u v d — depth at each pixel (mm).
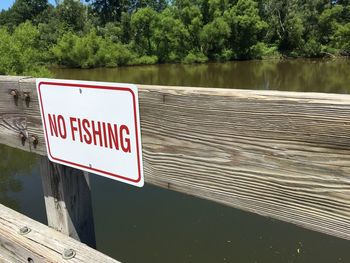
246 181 870
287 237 4891
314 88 25906
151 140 1014
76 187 1301
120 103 1029
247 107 827
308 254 4492
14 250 1275
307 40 47812
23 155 9516
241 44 47562
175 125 956
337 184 738
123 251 4719
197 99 903
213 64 45469
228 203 917
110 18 60594
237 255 4539
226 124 869
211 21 47062
